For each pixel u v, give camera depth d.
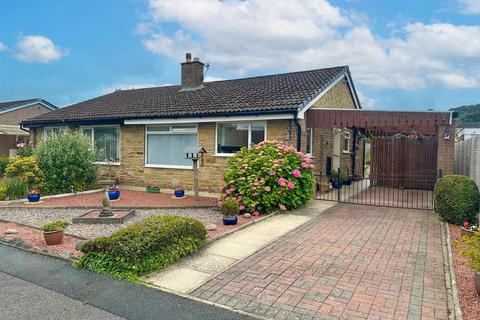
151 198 12.93
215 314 4.29
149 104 16.47
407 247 6.90
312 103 12.44
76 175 13.96
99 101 20.48
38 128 19.14
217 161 13.09
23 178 12.85
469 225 8.28
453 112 11.27
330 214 10.01
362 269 5.72
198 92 16.88
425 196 13.56
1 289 5.01
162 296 4.78
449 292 4.88
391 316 4.24
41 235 7.69
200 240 6.73
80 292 4.91
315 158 13.97
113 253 5.60
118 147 15.91
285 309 4.41
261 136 12.25
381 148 16.41
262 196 9.89
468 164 12.23
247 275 5.46
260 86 15.44
